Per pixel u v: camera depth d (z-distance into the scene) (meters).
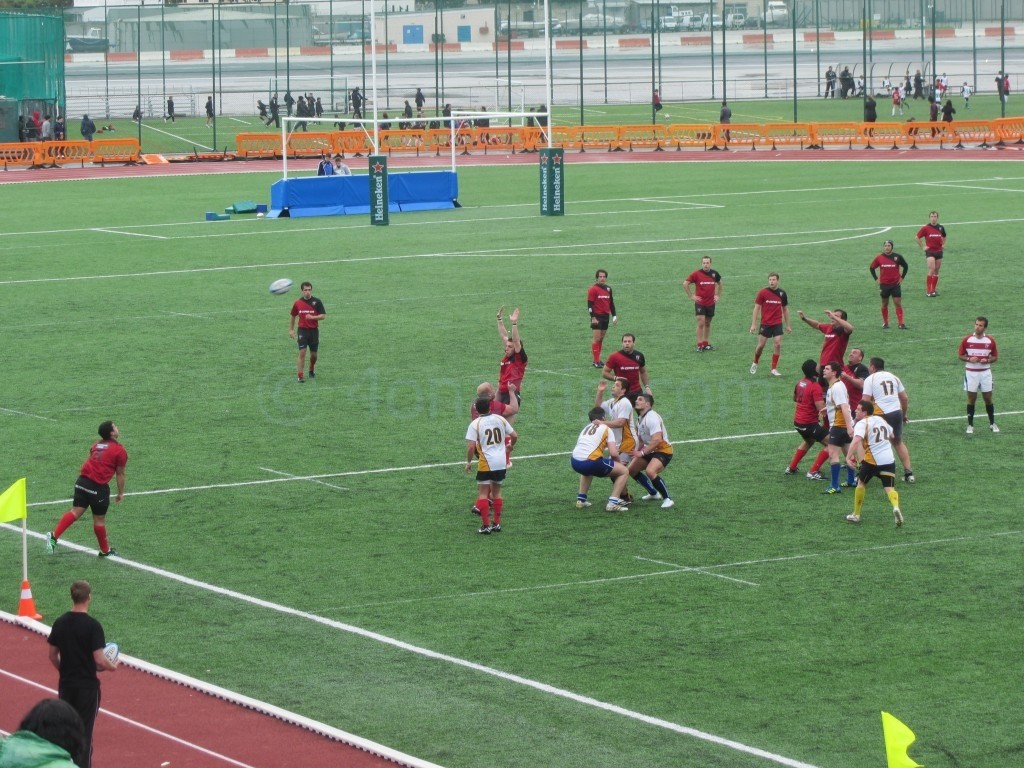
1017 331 42.72
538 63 168.38
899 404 28.30
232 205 76.44
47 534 26.00
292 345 41.84
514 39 179.25
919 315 45.25
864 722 18.00
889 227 64.69
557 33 178.50
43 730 11.83
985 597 22.34
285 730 17.92
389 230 67.06
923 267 54.25
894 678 19.38
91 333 43.78
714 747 17.34
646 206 74.19
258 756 17.17
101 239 64.56
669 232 64.50
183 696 19.00
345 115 128.12
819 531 25.69
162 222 70.56
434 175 75.69
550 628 21.31
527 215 71.81
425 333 43.31
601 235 63.91
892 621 21.41
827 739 17.53
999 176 84.31
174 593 22.98
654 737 17.64
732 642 20.67
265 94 145.75
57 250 61.25
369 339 42.50
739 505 27.30
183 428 33.06
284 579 23.56
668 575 23.52
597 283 38.78
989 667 19.70
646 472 27.27
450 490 28.47
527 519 26.64
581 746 17.42
